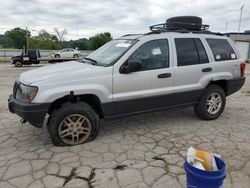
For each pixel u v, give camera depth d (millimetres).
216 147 4078
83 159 3672
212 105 5344
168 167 3447
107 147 4059
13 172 3344
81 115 4047
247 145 4160
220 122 5289
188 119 5449
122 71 4195
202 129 4867
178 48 4777
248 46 34031
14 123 5207
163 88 4621
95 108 4340
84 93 3953
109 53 4617
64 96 3867
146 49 4434
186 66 4820
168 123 5195
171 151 3926
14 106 3934
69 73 3951
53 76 3873
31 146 4109
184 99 4930
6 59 33594
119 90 4223
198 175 2320
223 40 5477
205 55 5086
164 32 4754
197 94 5051
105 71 4094
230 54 5508
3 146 4125
